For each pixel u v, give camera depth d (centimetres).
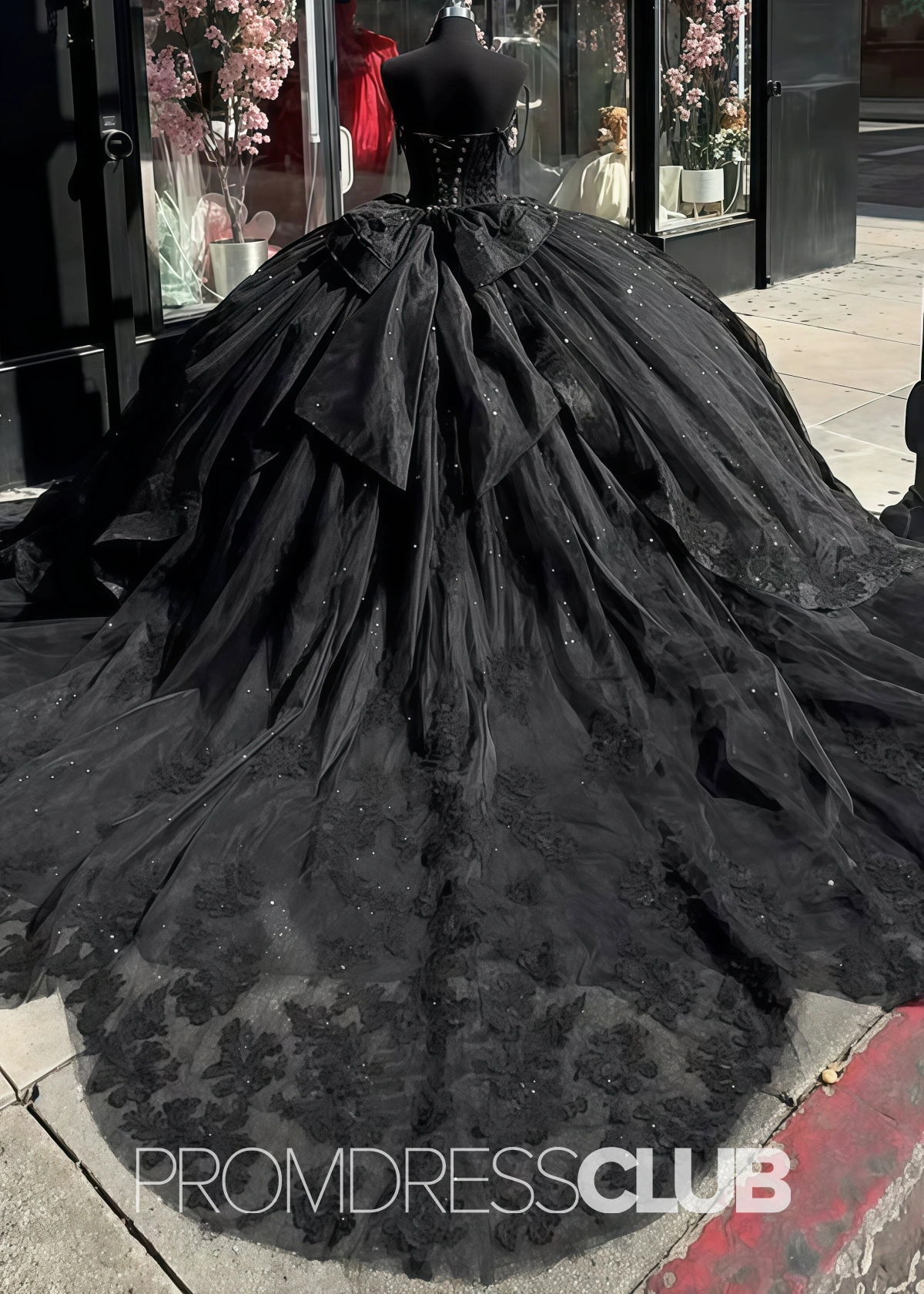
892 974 212
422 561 267
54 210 455
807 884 227
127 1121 185
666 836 232
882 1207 179
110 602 330
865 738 268
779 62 757
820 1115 191
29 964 218
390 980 208
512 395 282
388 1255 166
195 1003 204
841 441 504
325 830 234
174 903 219
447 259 303
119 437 341
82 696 282
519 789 245
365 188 585
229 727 262
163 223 500
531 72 632
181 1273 167
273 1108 186
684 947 215
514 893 223
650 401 292
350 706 256
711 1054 196
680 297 325
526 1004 202
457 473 279
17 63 432
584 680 261
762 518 294
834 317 712
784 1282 168
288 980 208
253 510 286
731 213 769
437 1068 189
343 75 560
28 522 379
